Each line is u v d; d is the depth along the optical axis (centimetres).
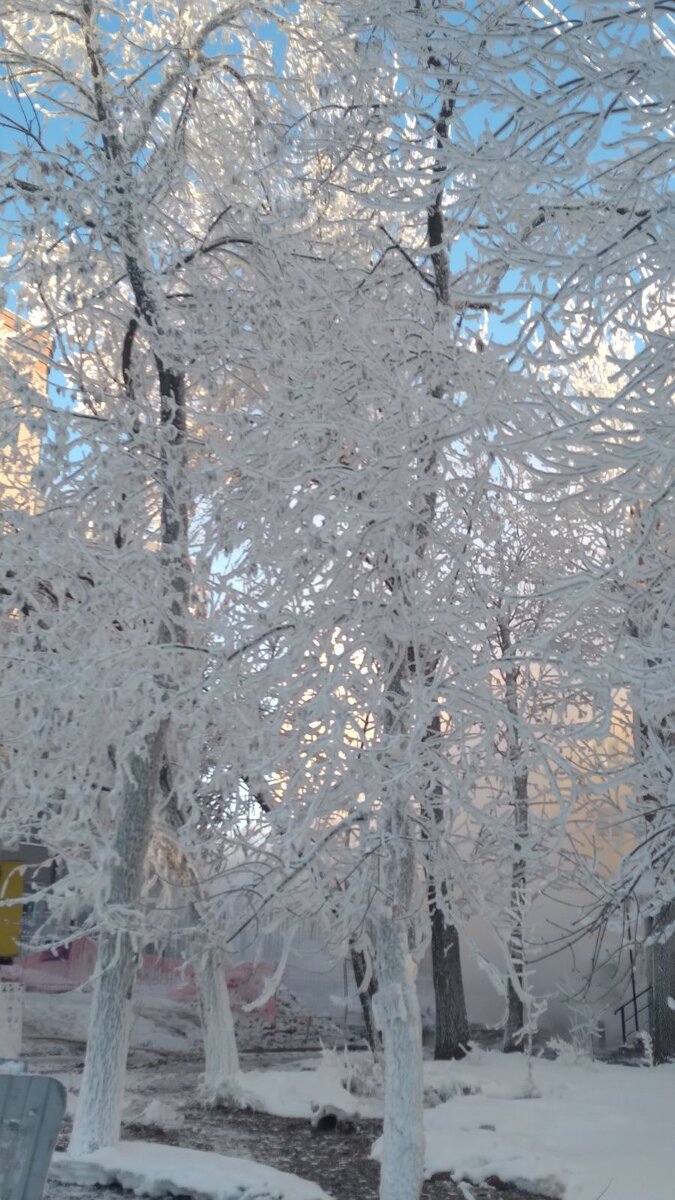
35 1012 1530
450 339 669
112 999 807
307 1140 919
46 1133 318
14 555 773
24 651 758
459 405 614
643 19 509
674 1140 837
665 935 648
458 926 664
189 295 881
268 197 835
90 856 915
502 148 545
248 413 722
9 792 841
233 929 716
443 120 620
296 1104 1008
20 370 871
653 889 733
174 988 1684
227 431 781
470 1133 874
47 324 838
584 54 529
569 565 797
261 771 616
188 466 829
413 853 684
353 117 691
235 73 913
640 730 677
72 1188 734
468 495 693
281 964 656
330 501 612
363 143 701
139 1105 1051
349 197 930
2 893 959
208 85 938
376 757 622
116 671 702
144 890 920
